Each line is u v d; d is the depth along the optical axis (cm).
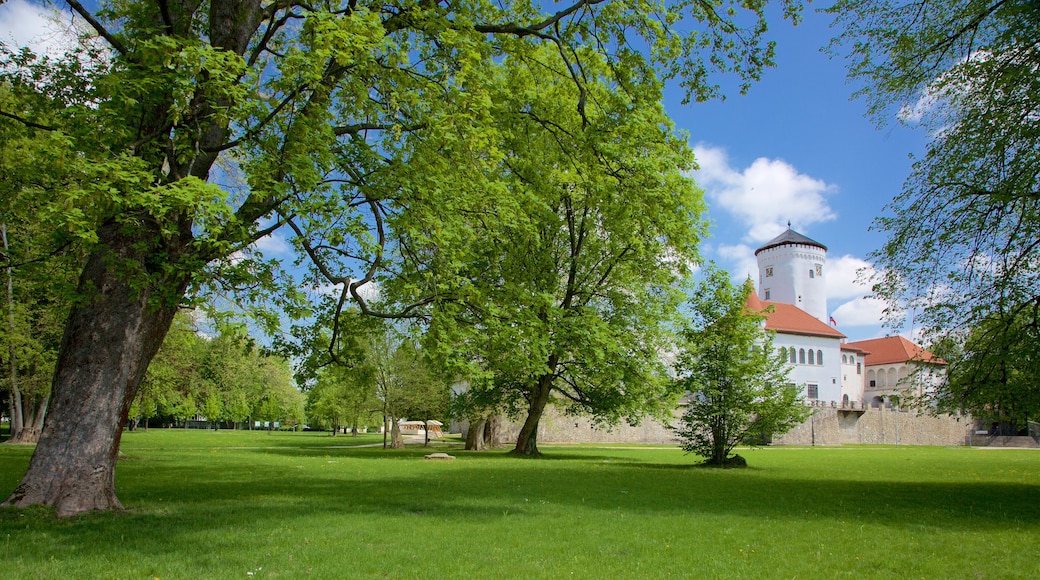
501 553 756
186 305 1046
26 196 877
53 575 626
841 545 839
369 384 1434
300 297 927
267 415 7944
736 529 952
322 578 634
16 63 1020
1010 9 1230
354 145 1073
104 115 826
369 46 853
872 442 6975
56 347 2689
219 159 1727
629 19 1388
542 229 2402
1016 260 1305
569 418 5341
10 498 923
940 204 1394
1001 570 703
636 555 763
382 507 1105
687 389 2569
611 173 1380
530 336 1257
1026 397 1362
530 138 1529
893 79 1412
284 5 1093
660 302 3077
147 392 2808
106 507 967
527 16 1474
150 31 952
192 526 881
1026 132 1212
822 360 8056
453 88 1059
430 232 1024
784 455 3750
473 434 3822
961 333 1423
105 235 959
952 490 1599
